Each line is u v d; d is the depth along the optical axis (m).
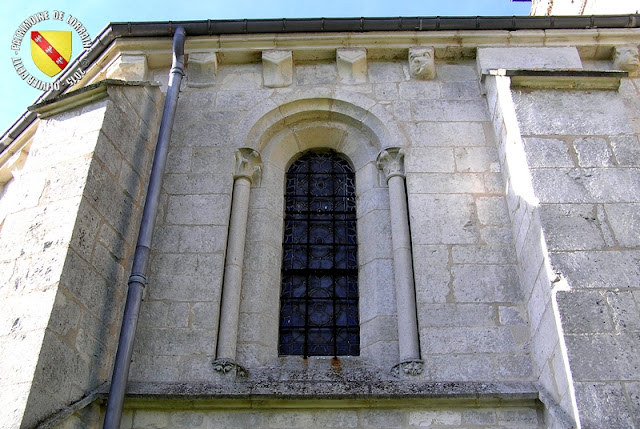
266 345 7.57
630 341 6.28
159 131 8.51
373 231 8.33
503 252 7.85
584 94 8.24
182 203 8.31
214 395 6.73
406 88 9.39
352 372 7.25
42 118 8.34
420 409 6.78
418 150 8.70
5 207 10.91
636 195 7.25
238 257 7.95
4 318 6.51
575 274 6.70
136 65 9.62
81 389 6.60
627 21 9.66
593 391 6.03
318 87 9.42
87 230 7.13
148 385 6.93
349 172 9.16
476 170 8.52
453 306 7.46
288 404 6.77
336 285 8.19
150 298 7.59
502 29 9.71
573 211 7.16
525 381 6.96
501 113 8.53
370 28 9.68
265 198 8.60
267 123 9.15
